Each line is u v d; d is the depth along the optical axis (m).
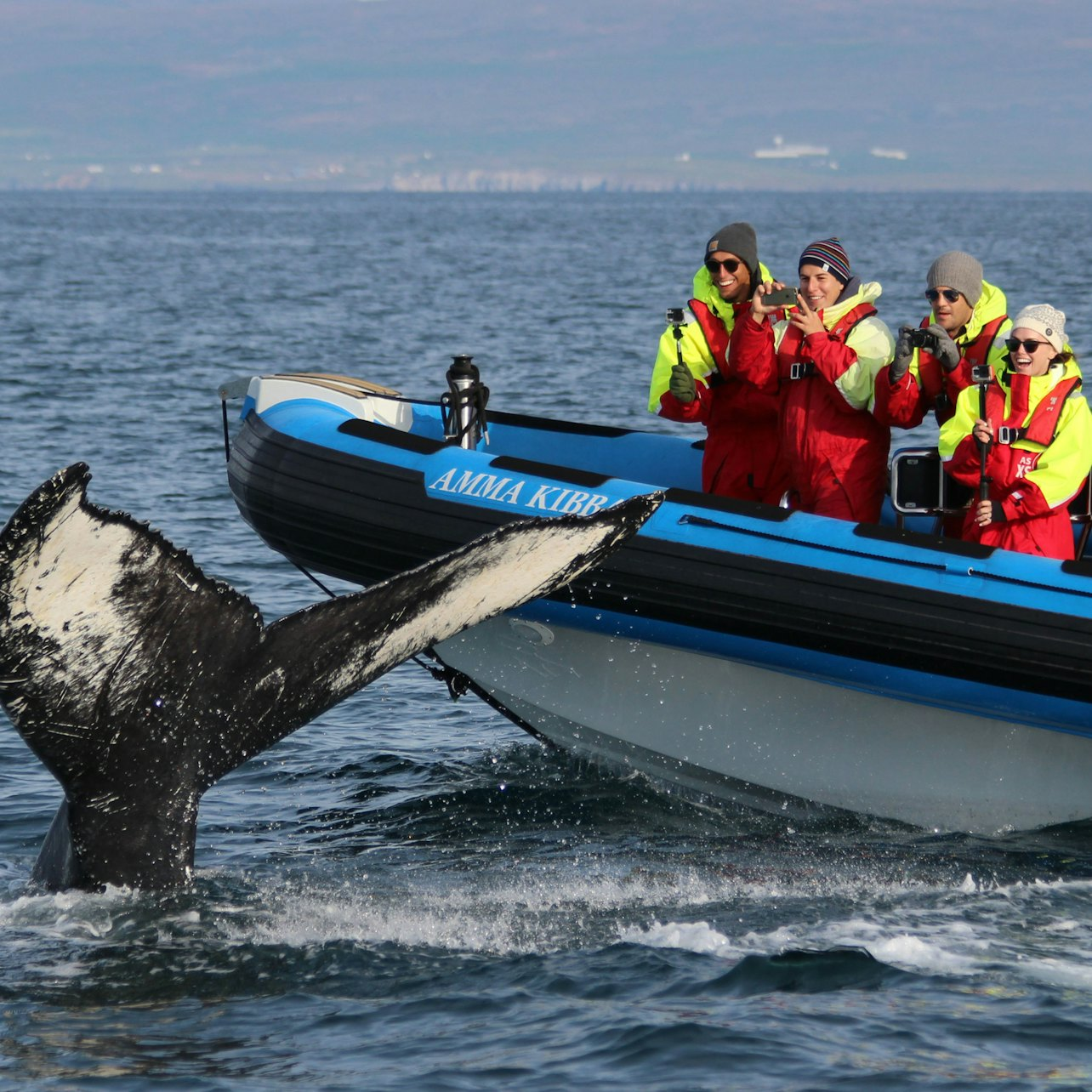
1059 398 25.61
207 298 164.12
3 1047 18.19
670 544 26.42
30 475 57.84
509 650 29.23
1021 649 24.38
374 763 30.78
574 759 30.72
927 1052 18.12
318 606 20.17
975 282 26.84
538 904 23.05
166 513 51.66
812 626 25.42
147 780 20.94
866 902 23.12
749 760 28.00
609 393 81.44
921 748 26.80
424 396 84.12
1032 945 21.31
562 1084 17.44
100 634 19.30
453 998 19.61
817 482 27.64
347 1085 17.39
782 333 28.11
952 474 26.39
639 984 20.03
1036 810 26.70
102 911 21.27
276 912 22.23
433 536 27.25
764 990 19.86
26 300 158.50
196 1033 18.62
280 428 30.30
